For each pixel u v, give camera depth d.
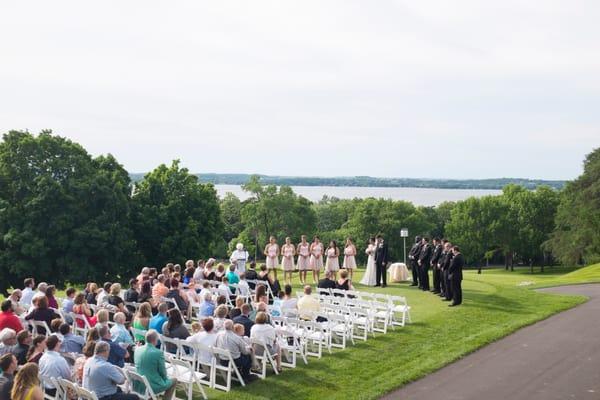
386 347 14.82
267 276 20.98
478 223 88.75
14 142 38.09
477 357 13.78
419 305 20.14
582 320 17.38
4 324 12.79
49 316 14.07
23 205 36.75
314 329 15.66
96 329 10.92
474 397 11.18
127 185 44.09
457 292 19.78
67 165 38.69
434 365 13.06
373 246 25.12
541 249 84.88
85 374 9.82
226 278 18.50
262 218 87.62
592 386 11.56
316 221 96.00
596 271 38.75
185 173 45.94
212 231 46.03
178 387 12.16
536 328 16.47
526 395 11.20
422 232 93.50
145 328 13.30
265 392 11.68
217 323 13.49
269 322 15.00
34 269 36.16
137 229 42.94
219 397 11.38
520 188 94.06
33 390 8.09
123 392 10.31
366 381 12.21
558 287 24.84
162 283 17.64
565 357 13.54
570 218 73.56
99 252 38.38
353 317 15.68
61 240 36.47
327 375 12.70
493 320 17.45
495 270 92.31
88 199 38.41
